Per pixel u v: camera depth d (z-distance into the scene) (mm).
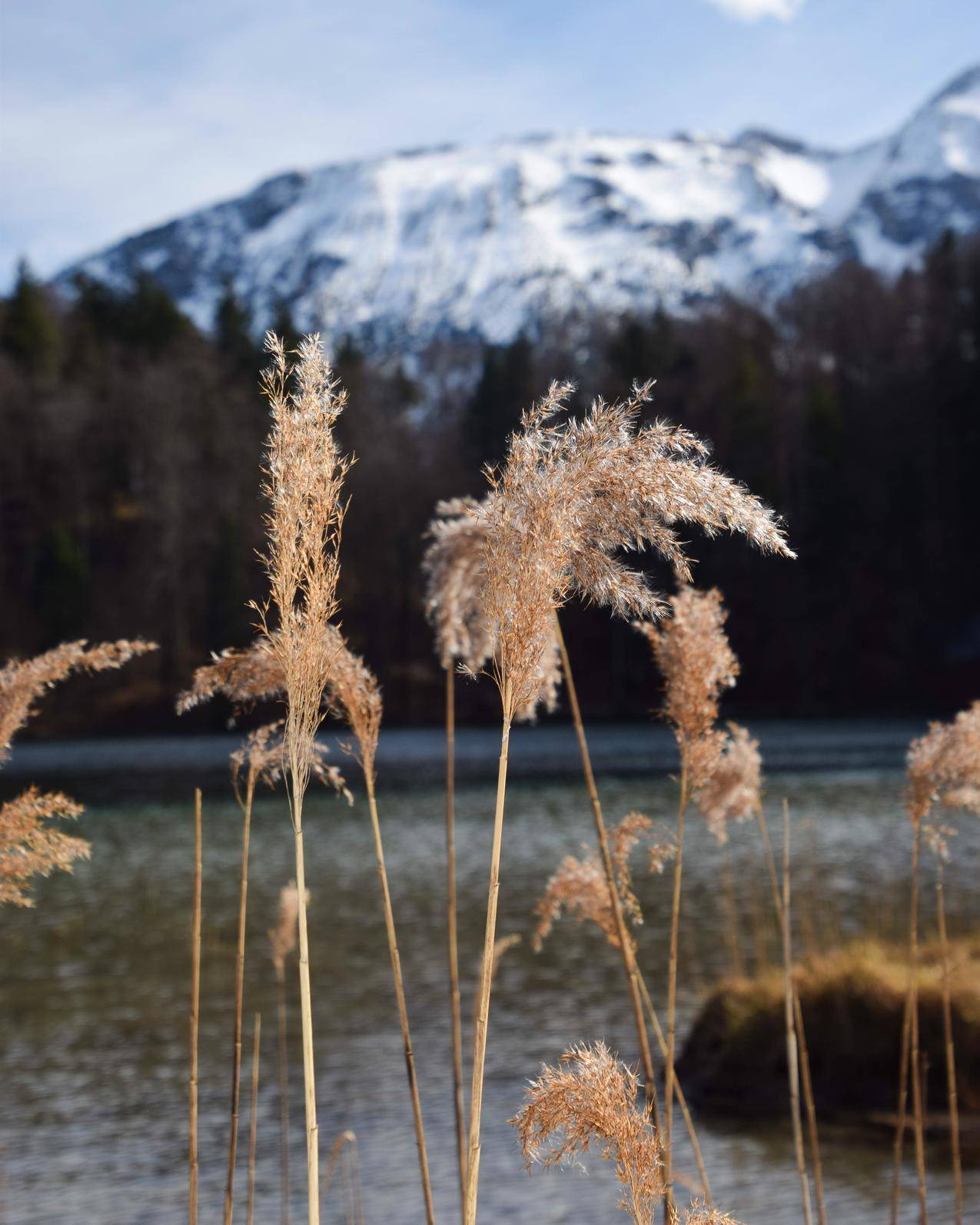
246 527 66625
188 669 65562
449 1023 12906
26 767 45031
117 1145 9758
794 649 65125
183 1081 11406
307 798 35562
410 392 85000
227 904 20391
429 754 48062
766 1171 8750
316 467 2439
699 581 64938
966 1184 8383
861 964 10898
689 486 2332
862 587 66500
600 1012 12945
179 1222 8148
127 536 71938
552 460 2443
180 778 40844
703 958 14781
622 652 66500
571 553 2400
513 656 2418
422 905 19781
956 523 66625
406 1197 8570
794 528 65812
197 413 72062
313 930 18047
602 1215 8055
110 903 20719
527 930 17438
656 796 32594
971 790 4949
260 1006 14055
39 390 74312
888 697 64438
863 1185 8406
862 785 33562
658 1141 2506
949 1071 5770
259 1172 9156
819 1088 10281
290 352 2473
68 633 65688
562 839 26312
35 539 71062
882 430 69562
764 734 50281
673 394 70250
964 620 65875
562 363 78750
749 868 21406
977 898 17234
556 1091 2461
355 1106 10523
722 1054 10758
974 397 66250
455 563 4805
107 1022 13492
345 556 69062
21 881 3350
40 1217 8273
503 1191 8578
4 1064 12023
